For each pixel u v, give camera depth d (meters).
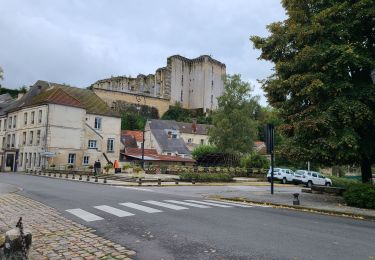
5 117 54.19
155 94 101.38
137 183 27.44
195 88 104.00
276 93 18.44
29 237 5.25
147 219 9.62
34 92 52.19
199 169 41.53
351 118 14.96
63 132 45.00
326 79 15.20
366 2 15.12
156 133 68.75
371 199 12.80
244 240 7.30
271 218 10.27
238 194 18.62
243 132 55.94
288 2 18.12
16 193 16.56
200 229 8.35
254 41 19.09
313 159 16.34
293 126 16.98
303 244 7.02
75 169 40.97
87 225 8.88
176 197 16.17
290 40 17.48
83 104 49.16
